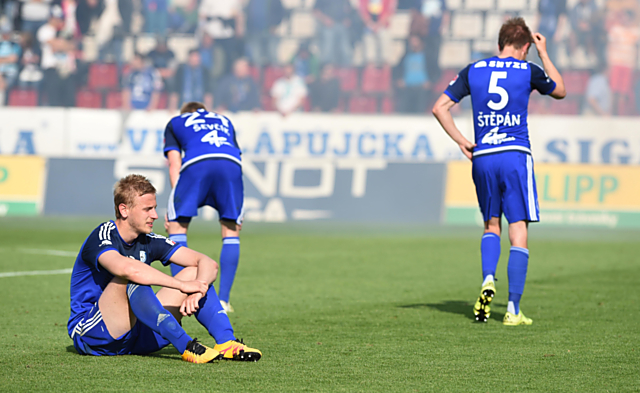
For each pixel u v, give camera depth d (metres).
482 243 14.95
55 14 59.66
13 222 43.44
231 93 56.94
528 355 11.28
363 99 58.59
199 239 33.84
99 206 50.19
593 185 46.56
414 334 13.09
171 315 10.30
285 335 12.95
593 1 56.12
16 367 10.13
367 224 45.38
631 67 55.72
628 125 49.53
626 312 15.84
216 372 9.88
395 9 59.50
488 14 58.50
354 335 12.95
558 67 56.41
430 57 57.97
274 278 21.47
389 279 21.47
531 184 14.55
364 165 49.06
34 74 59.28
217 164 15.73
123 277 10.06
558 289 19.66
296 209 48.81
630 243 34.72
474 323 14.31
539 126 50.19
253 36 59.78
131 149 53.41
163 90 58.47
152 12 60.38
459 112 52.75
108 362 10.44
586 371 10.20
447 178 47.88
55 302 16.64
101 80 59.34
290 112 58.09
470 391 9.07
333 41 59.66
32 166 51.16
